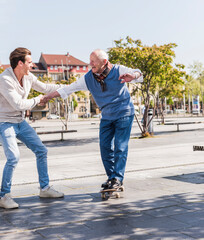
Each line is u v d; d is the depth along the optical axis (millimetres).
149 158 7523
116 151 3939
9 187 3684
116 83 3820
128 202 3689
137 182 4852
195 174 5344
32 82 3900
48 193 4094
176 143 11328
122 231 2732
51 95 3904
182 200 3684
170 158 7391
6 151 3680
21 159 8703
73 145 12602
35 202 3891
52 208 3582
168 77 14492
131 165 6508
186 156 7641
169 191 4164
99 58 3723
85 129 23891
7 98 3551
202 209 3299
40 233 2775
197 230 2684
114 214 3242
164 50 13367
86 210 3434
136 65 13594
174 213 3193
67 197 4094
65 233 2748
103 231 2752
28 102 3676
